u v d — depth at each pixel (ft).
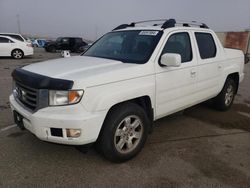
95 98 9.70
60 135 9.64
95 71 10.28
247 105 21.24
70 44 89.40
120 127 10.85
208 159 11.78
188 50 14.26
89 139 9.73
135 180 10.06
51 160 11.30
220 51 16.85
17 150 12.07
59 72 10.18
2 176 10.05
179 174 10.52
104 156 10.87
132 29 14.42
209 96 16.30
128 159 11.37
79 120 9.36
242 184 9.98
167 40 12.86
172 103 13.21
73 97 9.32
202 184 9.91
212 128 15.62
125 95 10.53
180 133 14.69
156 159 11.65
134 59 12.15
